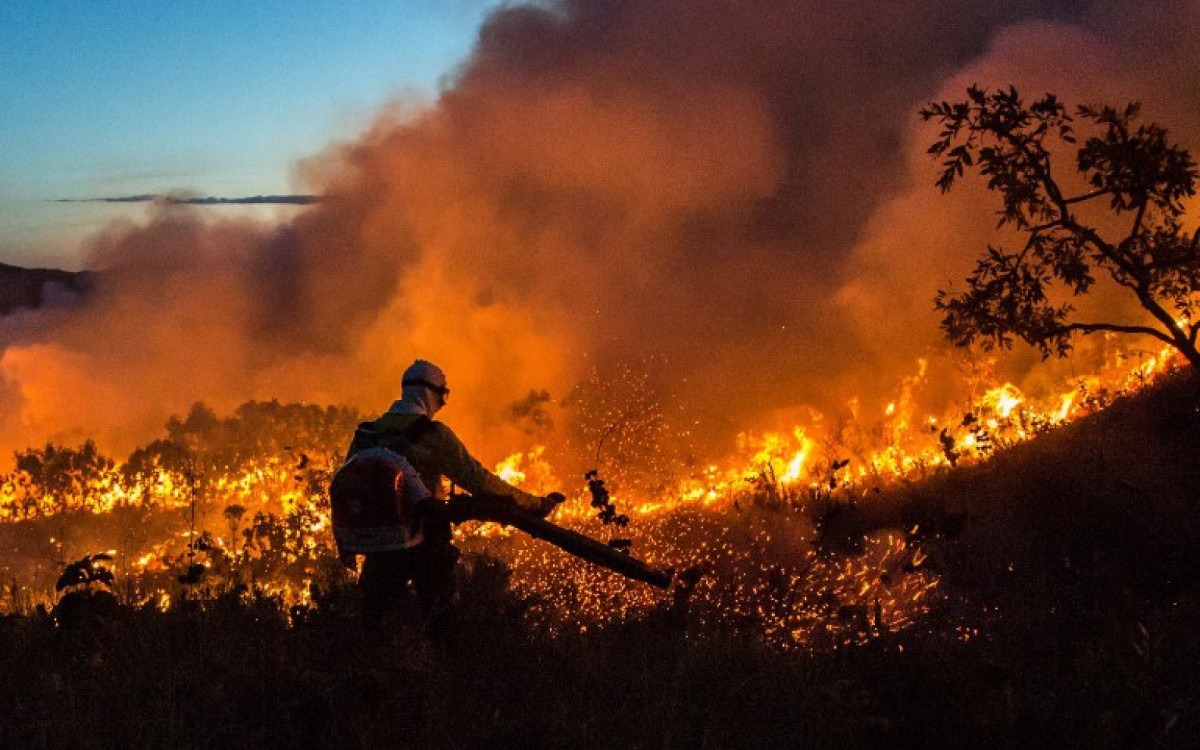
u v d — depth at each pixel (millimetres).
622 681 4992
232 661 4840
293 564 7617
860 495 9727
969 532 7348
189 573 5844
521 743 4129
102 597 5449
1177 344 6863
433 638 5062
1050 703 4402
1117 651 4930
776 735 4414
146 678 4672
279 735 4195
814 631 5914
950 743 4188
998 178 6859
